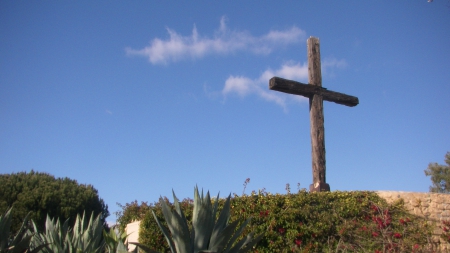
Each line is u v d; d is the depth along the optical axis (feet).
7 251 20.24
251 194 32.45
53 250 24.79
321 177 34.30
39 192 70.08
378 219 32.35
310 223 31.32
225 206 18.29
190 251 17.10
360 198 33.58
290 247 30.25
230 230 16.97
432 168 94.48
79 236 25.21
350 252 31.04
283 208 31.73
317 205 32.32
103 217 78.02
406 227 32.91
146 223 33.50
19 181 73.51
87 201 74.90
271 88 35.12
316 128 35.24
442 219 34.58
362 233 31.89
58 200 71.26
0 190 69.21
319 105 35.81
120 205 40.98
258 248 30.32
